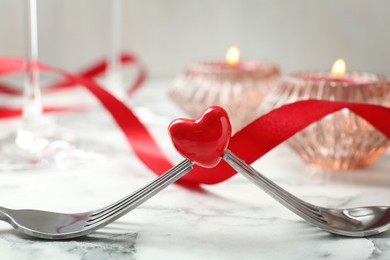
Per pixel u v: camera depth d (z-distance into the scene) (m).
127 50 0.72
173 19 0.72
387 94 0.40
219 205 0.33
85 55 0.71
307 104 0.34
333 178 0.38
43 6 0.68
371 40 0.73
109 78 0.66
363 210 0.30
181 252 0.28
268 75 0.50
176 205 0.33
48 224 0.29
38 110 0.45
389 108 0.35
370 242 0.29
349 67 0.74
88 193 0.35
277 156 0.43
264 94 0.48
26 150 0.43
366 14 0.73
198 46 0.73
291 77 0.41
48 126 0.46
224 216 0.32
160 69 0.73
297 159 0.43
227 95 0.48
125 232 0.30
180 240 0.29
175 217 0.31
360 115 0.35
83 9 0.70
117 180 0.37
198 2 0.72
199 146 0.28
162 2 0.71
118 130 0.50
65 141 0.45
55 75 0.70
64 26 0.69
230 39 0.73
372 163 0.42
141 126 0.40
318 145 0.39
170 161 0.39
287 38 0.73
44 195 0.34
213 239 0.29
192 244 0.28
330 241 0.29
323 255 0.27
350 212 0.30
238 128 0.49
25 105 0.45
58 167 0.40
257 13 0.72
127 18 0.71
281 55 0.73
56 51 0.70
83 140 0.46
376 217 0.30
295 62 0.74
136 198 0.28
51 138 0.45
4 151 0.42
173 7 0.71
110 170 0.39
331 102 0.34
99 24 0.70
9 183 0.36
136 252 0.27
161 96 0.64
